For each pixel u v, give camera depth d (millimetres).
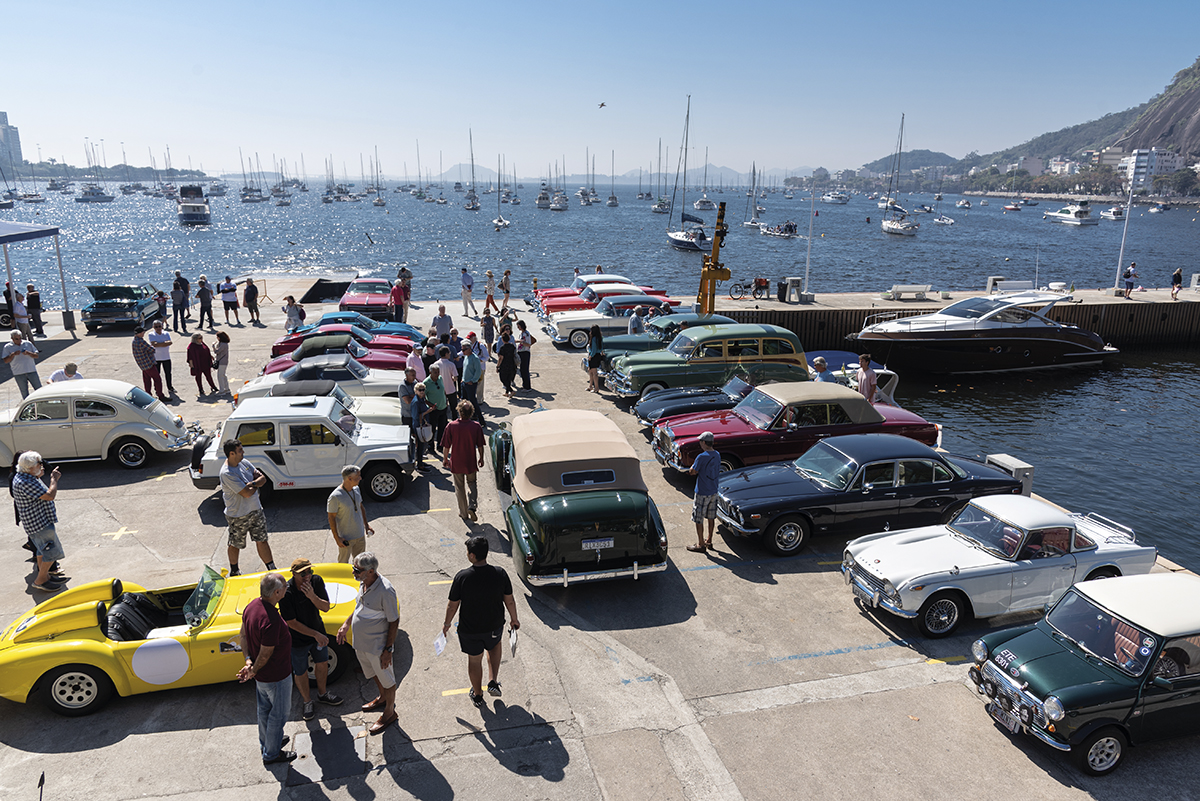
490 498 11414
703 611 8469
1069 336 26906
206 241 101062
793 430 11977
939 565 8125
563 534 8266
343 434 10711
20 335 14422
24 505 8078
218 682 6742
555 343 22344
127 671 6469
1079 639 6586
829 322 29109
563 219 152000
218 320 25344
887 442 10422
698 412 13258
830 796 5770
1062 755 6348
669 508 11359
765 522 9578
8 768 5848
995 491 10359
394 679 6578
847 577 8742
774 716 6711
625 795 5715
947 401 23969
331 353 15250
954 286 55594
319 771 5891
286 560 9227
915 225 106312
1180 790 5996
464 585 6418
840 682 7246
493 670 6809
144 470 12266
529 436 9438
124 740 6199
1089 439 20172
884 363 26469
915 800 5758
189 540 9758
